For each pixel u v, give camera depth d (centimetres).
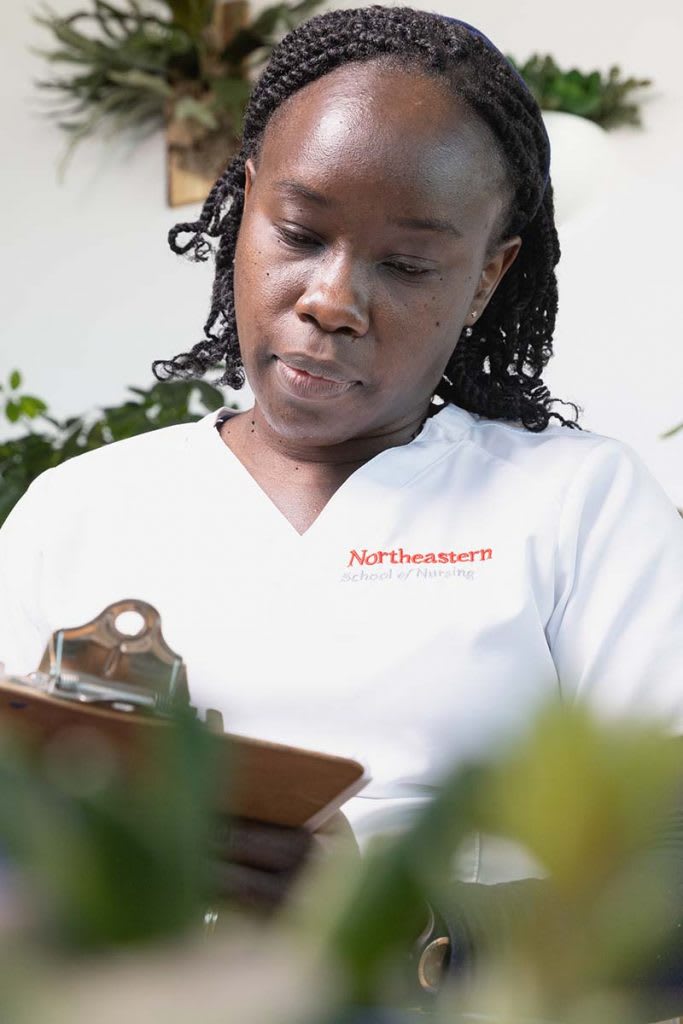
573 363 299
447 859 25
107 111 361
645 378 294
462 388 146
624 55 304
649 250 295
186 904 26
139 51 347
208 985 25
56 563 137
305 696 124
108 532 137
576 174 266
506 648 125
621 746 25
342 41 129
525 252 147
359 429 131
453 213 124
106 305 359
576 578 130
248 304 127
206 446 140
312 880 29
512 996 30
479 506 132
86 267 362
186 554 132
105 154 362
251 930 27
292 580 128
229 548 131
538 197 138
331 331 123
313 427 129
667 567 130
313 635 126
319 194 120
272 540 131
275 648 126
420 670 124
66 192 366
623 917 27
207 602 129
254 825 85
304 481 135
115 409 234
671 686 124
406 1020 50
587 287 299
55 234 366
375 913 25
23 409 267
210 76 346
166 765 27
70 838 25
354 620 126
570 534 131
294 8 341
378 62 127
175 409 231
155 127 357
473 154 126
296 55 131
